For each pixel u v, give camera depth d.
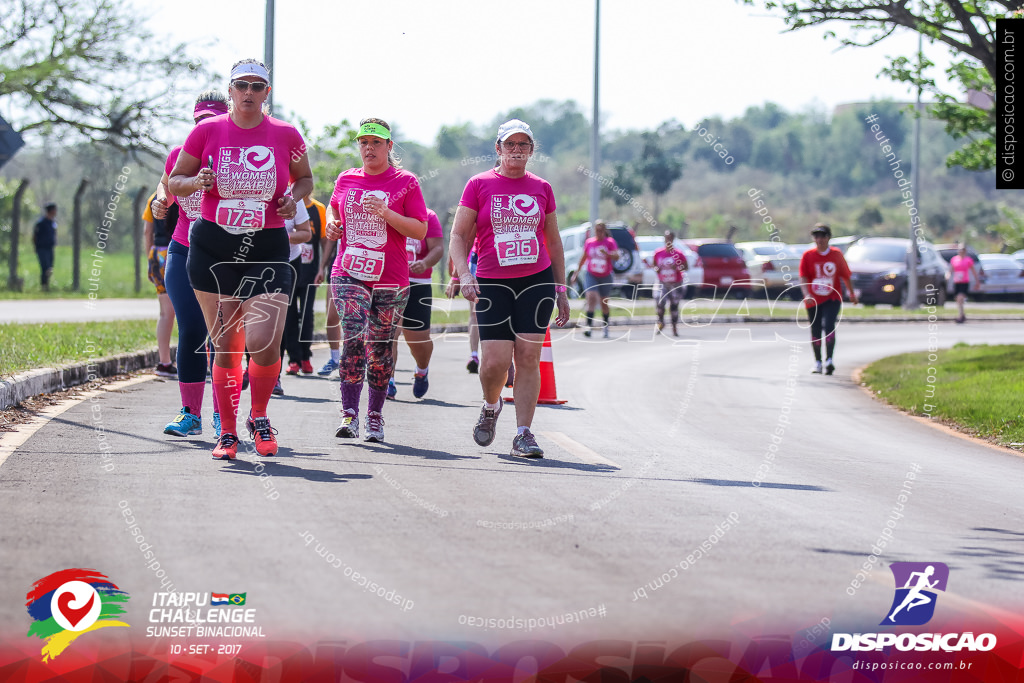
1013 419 16.27
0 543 7.21
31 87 41.34
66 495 8.74
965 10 22.75
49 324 23.30
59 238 75.12
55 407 13.95
